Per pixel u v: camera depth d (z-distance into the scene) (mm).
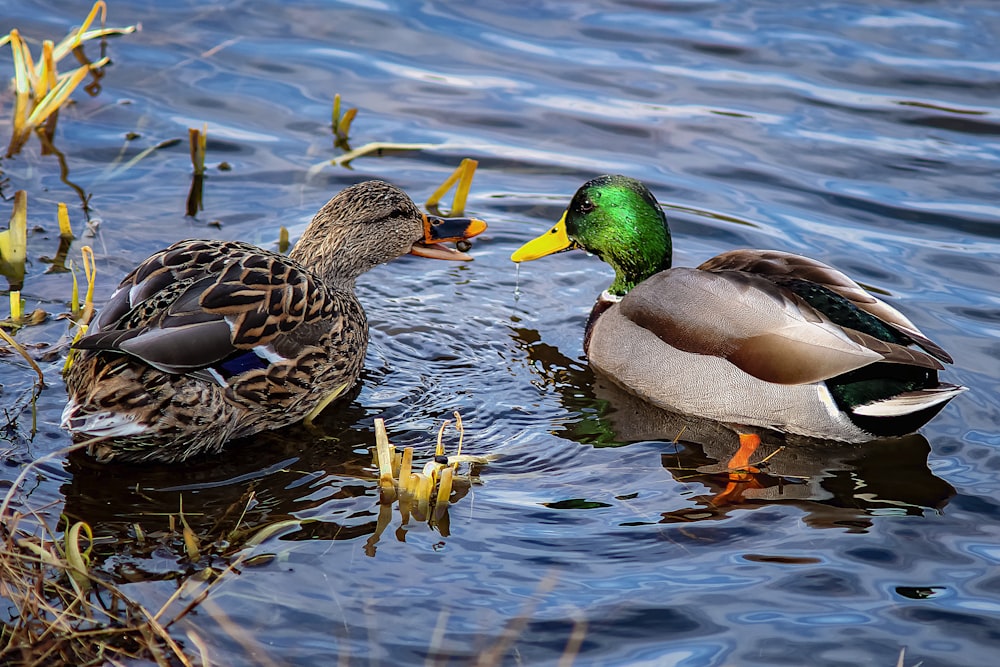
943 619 8141
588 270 14094
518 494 9586
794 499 9719
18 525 8711
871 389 10641
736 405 11102
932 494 9797
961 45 17422
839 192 14539
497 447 10414
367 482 9656
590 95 16406
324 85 16484
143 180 14312
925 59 17094
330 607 8000
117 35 17047
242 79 16422
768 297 11031
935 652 7816
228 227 13602
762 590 8398
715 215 14188
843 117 15906
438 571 8469
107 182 14188
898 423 10523
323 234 12211
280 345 10234
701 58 17203
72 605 7645
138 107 15656
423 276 13656
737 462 10375
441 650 7656
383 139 15477
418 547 8742
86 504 9102
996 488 9859
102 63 15078
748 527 9219
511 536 8945
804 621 8078
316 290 10727
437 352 12133
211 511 9141
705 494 9758
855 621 8102
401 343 12227
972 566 8758
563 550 8797
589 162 15188
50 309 11719
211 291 9719
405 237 12633
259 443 10266
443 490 9281
